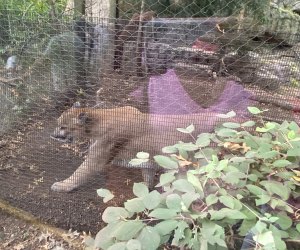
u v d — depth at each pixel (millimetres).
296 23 2861
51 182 3031
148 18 2750
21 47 2998
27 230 2791
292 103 2627
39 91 3090
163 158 1426
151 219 1189
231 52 2734
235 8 3324
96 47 2754
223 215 1121
